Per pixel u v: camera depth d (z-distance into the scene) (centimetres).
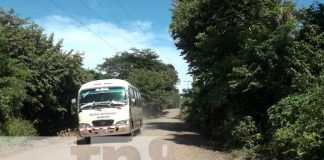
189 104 2880
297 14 1739
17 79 1958
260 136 1484
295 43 1350
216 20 2230
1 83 1864
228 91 1681
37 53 2420
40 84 2273
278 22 1822
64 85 2659
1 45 1989
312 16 1540
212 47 1956
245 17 2139
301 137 1039
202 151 1645
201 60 2067
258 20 2094
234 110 1712
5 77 1889
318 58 1249
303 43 1333
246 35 1814
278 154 1234
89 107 1972
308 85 1188
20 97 1925
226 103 1767
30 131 2059
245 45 1584
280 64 1489
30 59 2272
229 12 2142
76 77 2688
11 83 1891
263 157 1333
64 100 2792
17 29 2328
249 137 1502
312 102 1084
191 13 2631
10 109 1880
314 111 1038
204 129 2528
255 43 1552
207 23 2450
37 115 2567
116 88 2011
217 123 2147
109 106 1969
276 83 1497
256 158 1347
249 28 1984
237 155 1443
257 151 1410
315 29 1380
